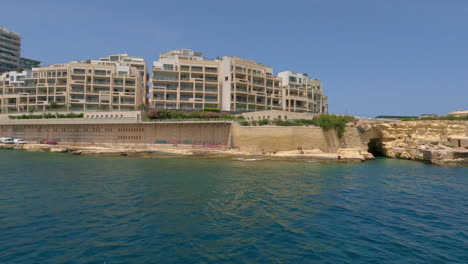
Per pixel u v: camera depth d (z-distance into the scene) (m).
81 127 68.94
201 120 62.12
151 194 22.25
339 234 14.19
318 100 105.44
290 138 54.28
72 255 11.52
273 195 22.47
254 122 58.72
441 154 47.38
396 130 61.59
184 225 15.21
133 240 13.10
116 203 19.36
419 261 11.36
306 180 29.67
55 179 28.31
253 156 53.53
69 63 91.38
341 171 37.34
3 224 14.91
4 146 68.38
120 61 103.50
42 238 13.16
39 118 74.81
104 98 86.81
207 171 35.47
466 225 15.78
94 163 42.66
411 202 20.92
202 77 89.06
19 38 148.88
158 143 63.16
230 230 14.58
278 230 14.66
